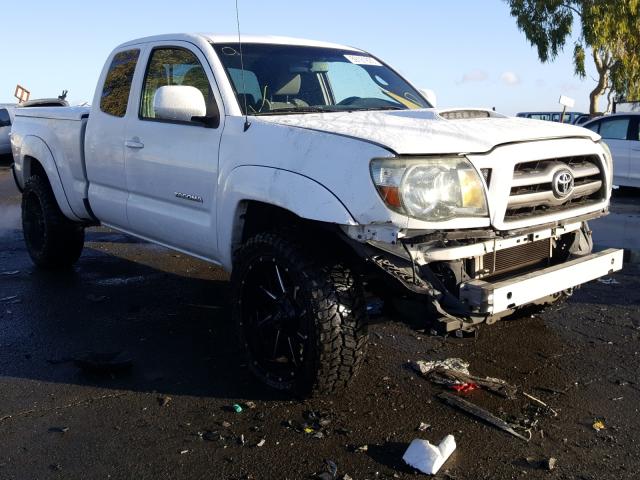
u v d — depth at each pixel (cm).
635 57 2616
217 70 429
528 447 324
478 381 394
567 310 531
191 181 433
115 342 464
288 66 464
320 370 345
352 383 381
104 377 406
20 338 470
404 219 314
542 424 347
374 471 302
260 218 400
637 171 1274
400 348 450
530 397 378
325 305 341
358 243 333
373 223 322
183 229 448
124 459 313
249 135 389
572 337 471
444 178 322
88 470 304
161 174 461
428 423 346
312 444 325
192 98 409
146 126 474
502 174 337
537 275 350
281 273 367
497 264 370
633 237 862
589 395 381
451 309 334
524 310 486
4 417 354
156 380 401
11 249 770
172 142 448
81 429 342
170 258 718
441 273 342
